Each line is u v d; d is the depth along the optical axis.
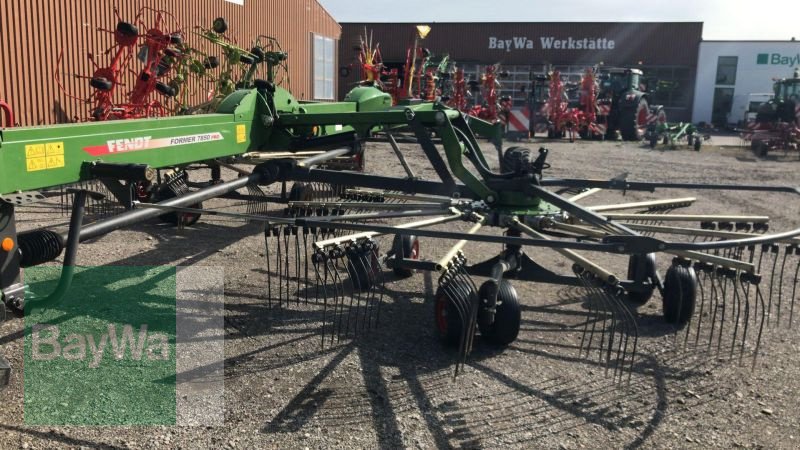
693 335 4.53
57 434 3.11
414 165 13.13
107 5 11.12
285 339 4.31
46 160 3.21
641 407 3.52
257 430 3.21
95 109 6.78
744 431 3.31
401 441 3.15
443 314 4.25
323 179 4.84
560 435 3.23
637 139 21.84
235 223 7.68
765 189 4.71
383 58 34.12
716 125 34.28
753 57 33.38
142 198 7.40
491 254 6.69
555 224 4.72
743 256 6.61
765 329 4.65
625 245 3.24
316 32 19.81
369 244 4.78
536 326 4.67
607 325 4.69
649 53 33.88
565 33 33.78
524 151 4.84
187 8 13.16
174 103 8.92
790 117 17.86
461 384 3.74
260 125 5.18
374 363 3.99
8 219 3.18
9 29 9.61
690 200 5.87
